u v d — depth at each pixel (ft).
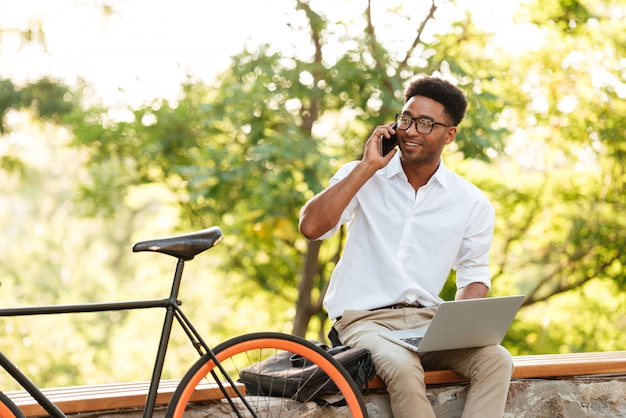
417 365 11.12
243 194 37.19
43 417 10.14
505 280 43.78
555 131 40.16
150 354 49.32
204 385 10.82
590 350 43.42
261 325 45.55
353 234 12.18
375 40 35.47
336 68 35.37
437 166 12.21
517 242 43.16
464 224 12.23
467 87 35.24
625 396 13.71
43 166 72.90
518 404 12.89
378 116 35.01
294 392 11.02
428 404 11.03
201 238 10.04
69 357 50.11
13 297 62.69
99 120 41.65
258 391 11.32
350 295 11.99
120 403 10.42
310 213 11.60
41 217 75.36
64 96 49.78
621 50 38.83
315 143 35.27
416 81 12.06
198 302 47.75
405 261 12.01
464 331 11.07
